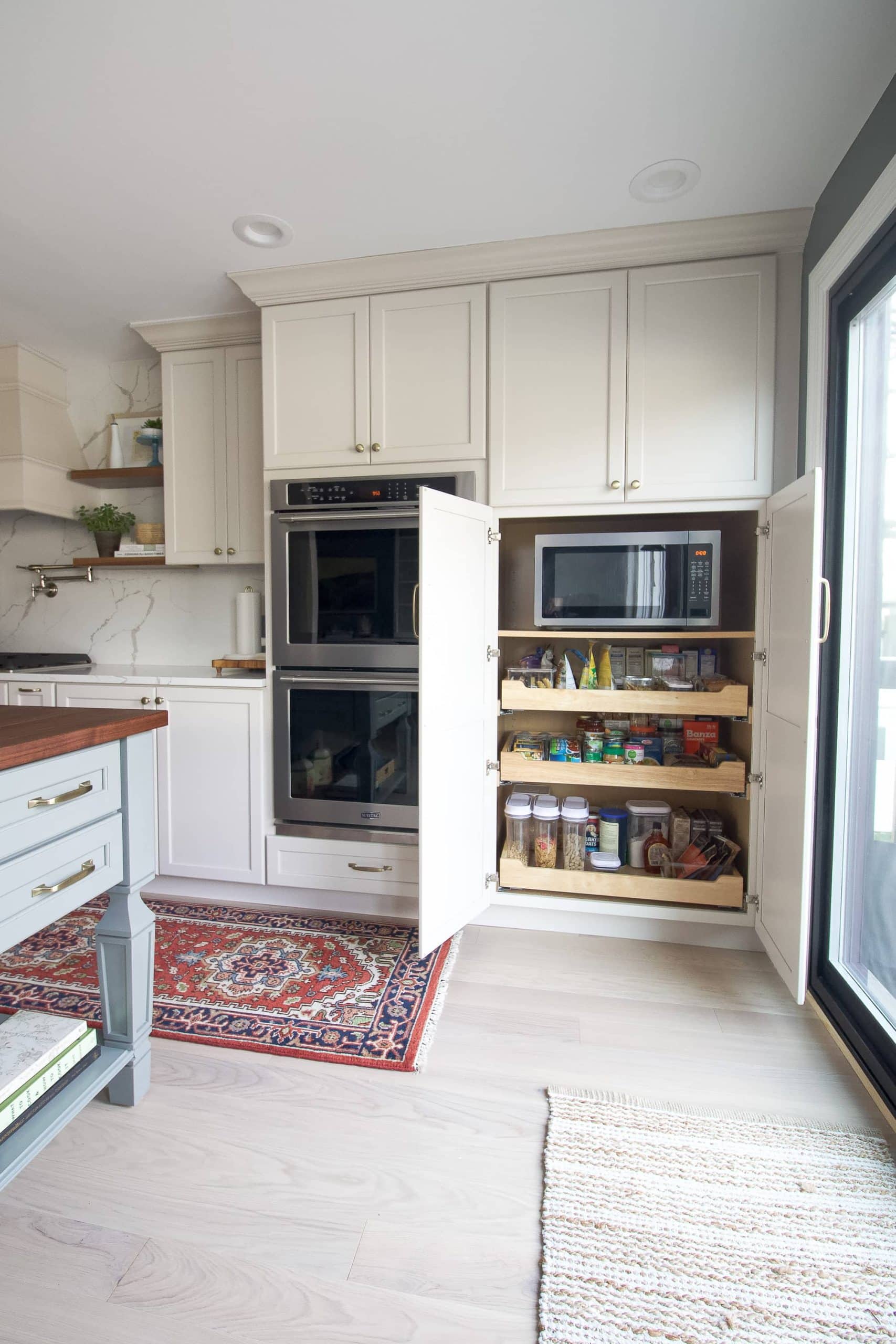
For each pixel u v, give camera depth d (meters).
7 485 2.72
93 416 3.00
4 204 1.80
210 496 2.58
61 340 2.74
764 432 1.94
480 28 1.25
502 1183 1.23
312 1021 1.71
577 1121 1.37
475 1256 1.08
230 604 2.91
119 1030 1.39
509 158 1.62
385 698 2.16
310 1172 1.25
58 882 1.18
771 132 1.54
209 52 1.30
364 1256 1.08
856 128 1.53
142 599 3.00
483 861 2.19
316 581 2.20
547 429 2.06
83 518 2.91
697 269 1.95
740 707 2.04
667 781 2.10
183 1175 1.24
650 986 1.90
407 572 2.11
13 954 2.04
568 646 2.49
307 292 2.17
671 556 2.07
